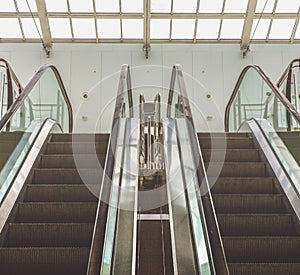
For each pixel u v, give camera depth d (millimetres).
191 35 14555
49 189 5363
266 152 6289
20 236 4520
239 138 7137
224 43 14648
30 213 4910
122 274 3994
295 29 14312
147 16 13656
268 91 7387
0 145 5457
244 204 5176
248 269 4020
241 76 9391
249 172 6020
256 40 14656
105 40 14555
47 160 6262
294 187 5141
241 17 13852
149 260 4809
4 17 13836
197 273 3879
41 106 7828
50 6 13797
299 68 9188
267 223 4781
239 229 4762
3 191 4941
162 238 5086
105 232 3725
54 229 4555
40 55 14461
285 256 4375
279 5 13781
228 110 10516
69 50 14523
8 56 14391
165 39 14570
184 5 13734
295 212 4785
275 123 7094
